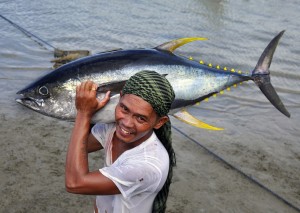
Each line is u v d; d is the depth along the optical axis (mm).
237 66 8258
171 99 1557
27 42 8305
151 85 1496
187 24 10828
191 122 2338
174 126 5277
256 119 5820
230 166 4488
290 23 11734
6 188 3773
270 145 5098
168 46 2285
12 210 3514
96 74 2080
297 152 4988
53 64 7199
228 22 11320
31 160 4234
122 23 10422
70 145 1645
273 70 8031
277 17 12297
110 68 2088
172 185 4070
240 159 4688
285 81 7570
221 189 4094
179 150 4723
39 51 7848
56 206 3617
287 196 4078
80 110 1697
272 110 6172
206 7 12773
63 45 8469
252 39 10023
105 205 1814
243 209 3828
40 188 3824
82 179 1570
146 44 9102
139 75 1521
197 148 4809
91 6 11805
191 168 4395
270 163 4668
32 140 4609
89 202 3709
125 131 1555
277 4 13953
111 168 1590
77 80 2078
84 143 1646
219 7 12883
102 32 9570
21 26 9406
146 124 1538
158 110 1524
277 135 5391
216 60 8477
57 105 2109
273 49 2896
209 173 4340
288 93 7020
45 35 8969
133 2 12742
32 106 2127
